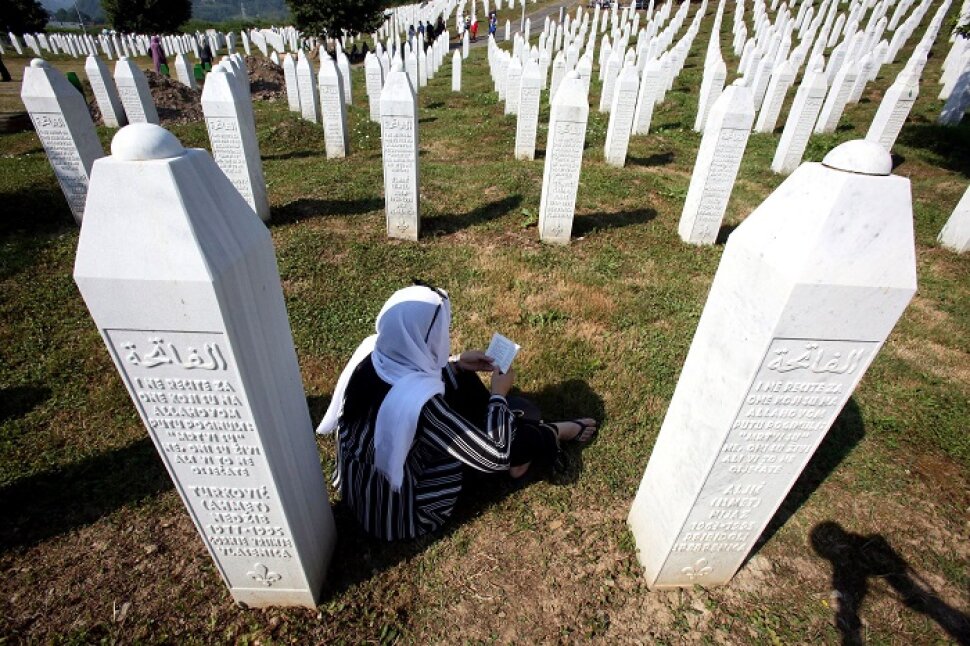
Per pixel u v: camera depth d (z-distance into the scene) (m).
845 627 2.20
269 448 1.64
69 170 5.59
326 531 2.26
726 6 30.05
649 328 4.11
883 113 8.65
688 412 1.95
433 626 2.15
